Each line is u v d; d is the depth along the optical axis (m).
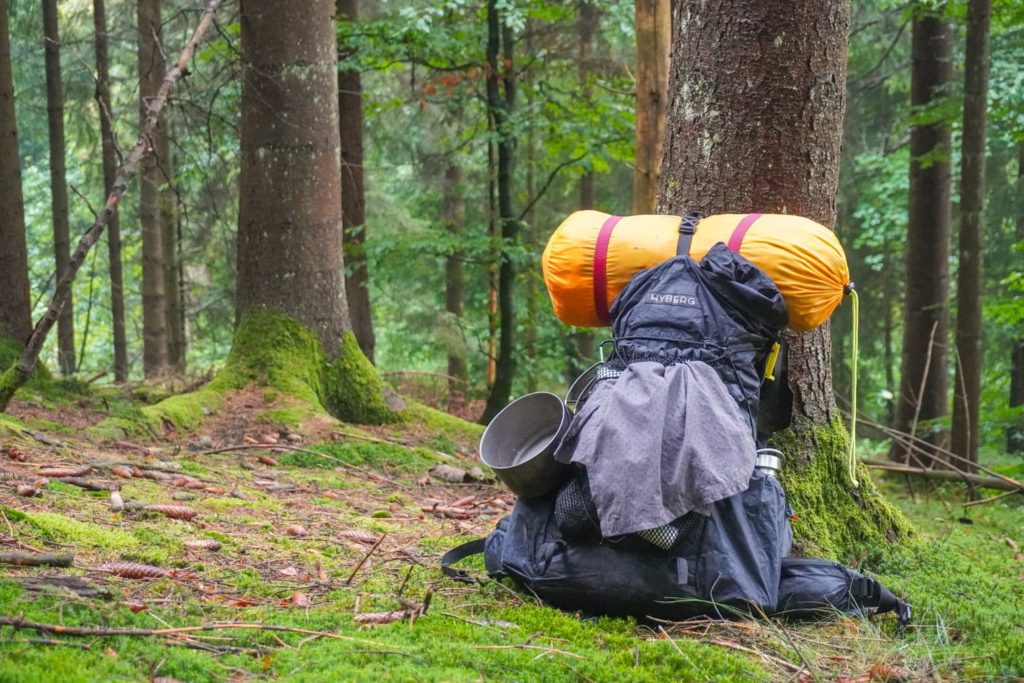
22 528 3.16
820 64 4.11
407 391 13.32
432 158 16.27
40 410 6.30
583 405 3.32
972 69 8.10
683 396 2.92
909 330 11.26
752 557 3.04
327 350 7.53
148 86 11.98
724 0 4.12
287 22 7.42
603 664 2.62
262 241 7.46
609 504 2.79
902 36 15.53
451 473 6.18
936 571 4.13
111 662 2.24
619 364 3.18
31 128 15.86
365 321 12.39
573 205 17.70
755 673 2.69
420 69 15.27
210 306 17.84
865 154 16.59
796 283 3.15
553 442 3.10
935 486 8.07
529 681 2.48
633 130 11.08
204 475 5.09
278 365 7.20
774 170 4.11
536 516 3.26
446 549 3.97
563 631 2.91
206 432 6.46
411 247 10.69
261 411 6.84
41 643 2.28
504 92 11.42
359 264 11.23
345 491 5.32
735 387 3.04
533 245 11.01
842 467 4.31
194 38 5.47
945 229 11.15
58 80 10.98
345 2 11.57
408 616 2.92
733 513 3.06
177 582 2.98
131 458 5.27
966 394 8.38
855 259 17.55
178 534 3.60
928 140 11.05
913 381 11.22
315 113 7.50
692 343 3.06
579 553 3.10
